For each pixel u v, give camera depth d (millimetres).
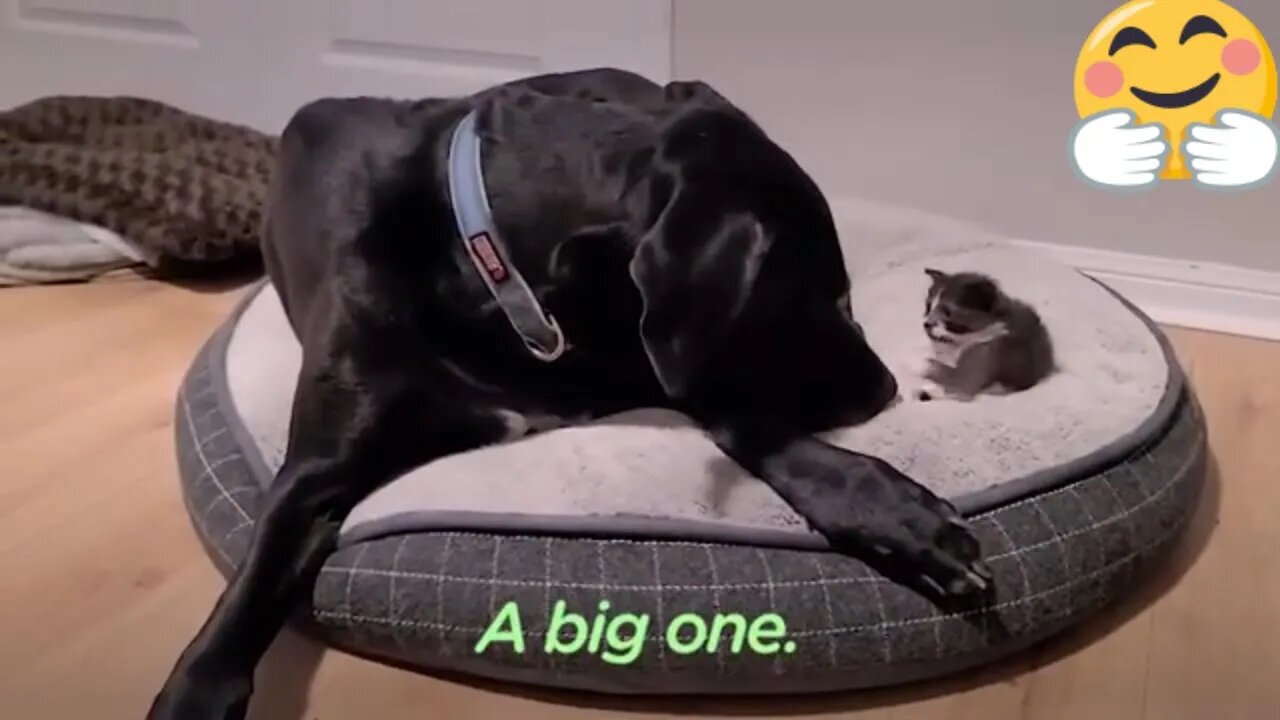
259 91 3020
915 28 2342
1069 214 2361
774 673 1367
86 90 3203
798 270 1413
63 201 2389
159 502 1751
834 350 1478
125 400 2008
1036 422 1556
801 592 1374
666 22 2584
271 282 1900
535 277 1410
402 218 1488
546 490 1451
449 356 1482
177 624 1514
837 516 1392
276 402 1655
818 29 2404
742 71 2492
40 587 1572
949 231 2107
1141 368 1721
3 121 2643
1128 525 1495
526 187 1417
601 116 1457
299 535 1411
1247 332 2271
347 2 2857
